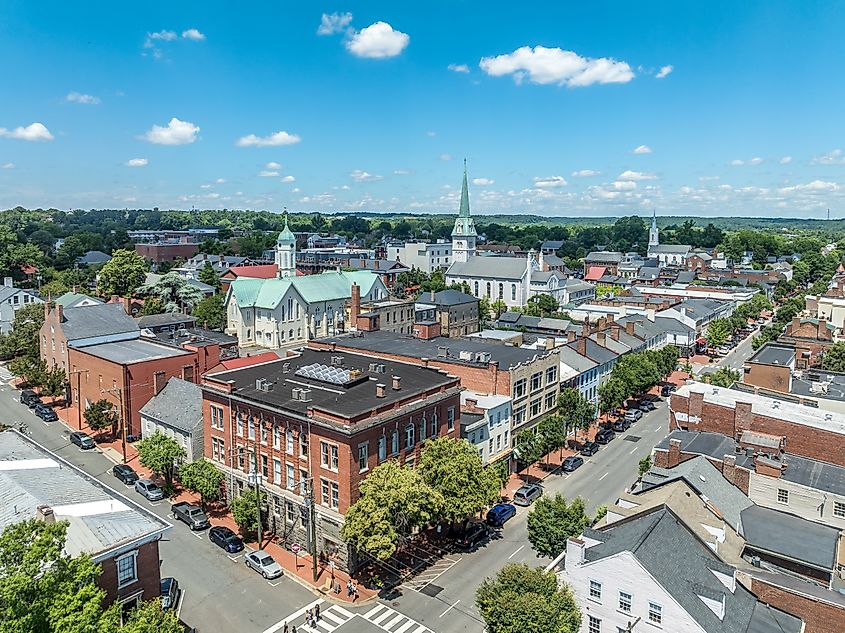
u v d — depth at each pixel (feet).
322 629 159.53
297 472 198.39
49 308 339.98
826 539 156.04
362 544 171.32
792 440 200.13
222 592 174.81
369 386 215.10
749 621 122.11
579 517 174.81
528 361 275.59
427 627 160.97
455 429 225.35
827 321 453.99
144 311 515.09
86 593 102.83
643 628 121.70
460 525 210.18
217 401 224.33
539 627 122.52
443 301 534.78
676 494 153.28
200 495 231.71
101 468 255.09
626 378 328.70
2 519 142.00
